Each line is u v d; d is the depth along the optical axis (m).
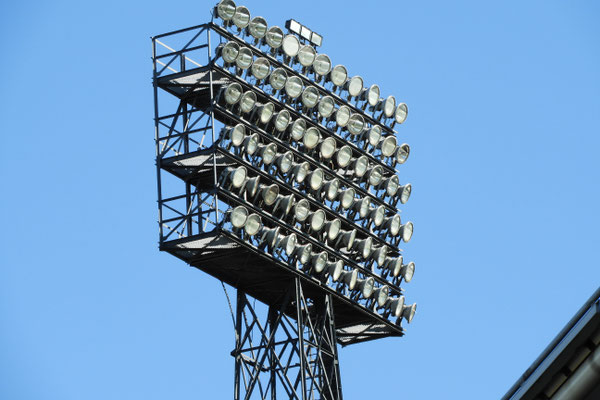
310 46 110.56
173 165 99.19
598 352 50.00
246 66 103.31
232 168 98.81
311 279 104.38
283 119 105.31
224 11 103.75
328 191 107.94
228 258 99.81
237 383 100.19
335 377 104.94
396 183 115.75
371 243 111.12
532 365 51.50
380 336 114.19
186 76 101.50
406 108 118.81
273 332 101.31
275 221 101.75
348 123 113.25
